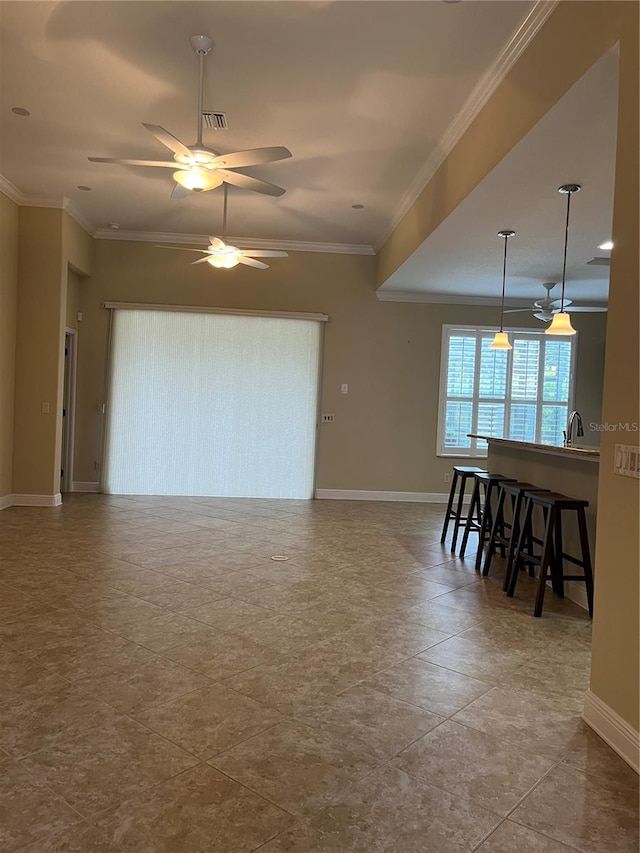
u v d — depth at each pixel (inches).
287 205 239.6
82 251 275.7
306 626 130.4
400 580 168.1
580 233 193.5
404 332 305.3
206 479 299.6
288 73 143.3
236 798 72.5
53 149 194.4
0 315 235.1
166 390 296.2
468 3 116.3
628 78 87.1
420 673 109.3
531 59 121.9
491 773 79.5
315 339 301.9
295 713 93.4
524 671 111.9
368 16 121.6
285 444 302.7
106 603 139.9
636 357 84.0
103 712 91.6
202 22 126.0
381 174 201.2
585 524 144.7
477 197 161.2
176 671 106.4
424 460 308.2
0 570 163.6
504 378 312.2
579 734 90.1
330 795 73.7
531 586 167.5
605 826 69.9
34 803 70.2
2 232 233.5
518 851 65.6
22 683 100.2
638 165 84.4
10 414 248.2
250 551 193.8
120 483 295.4
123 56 139.8
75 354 291.6
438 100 152.2
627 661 84.3
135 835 65.6
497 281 269.4
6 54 140.2
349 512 270.2
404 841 66.4
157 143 187.2
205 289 295.4
